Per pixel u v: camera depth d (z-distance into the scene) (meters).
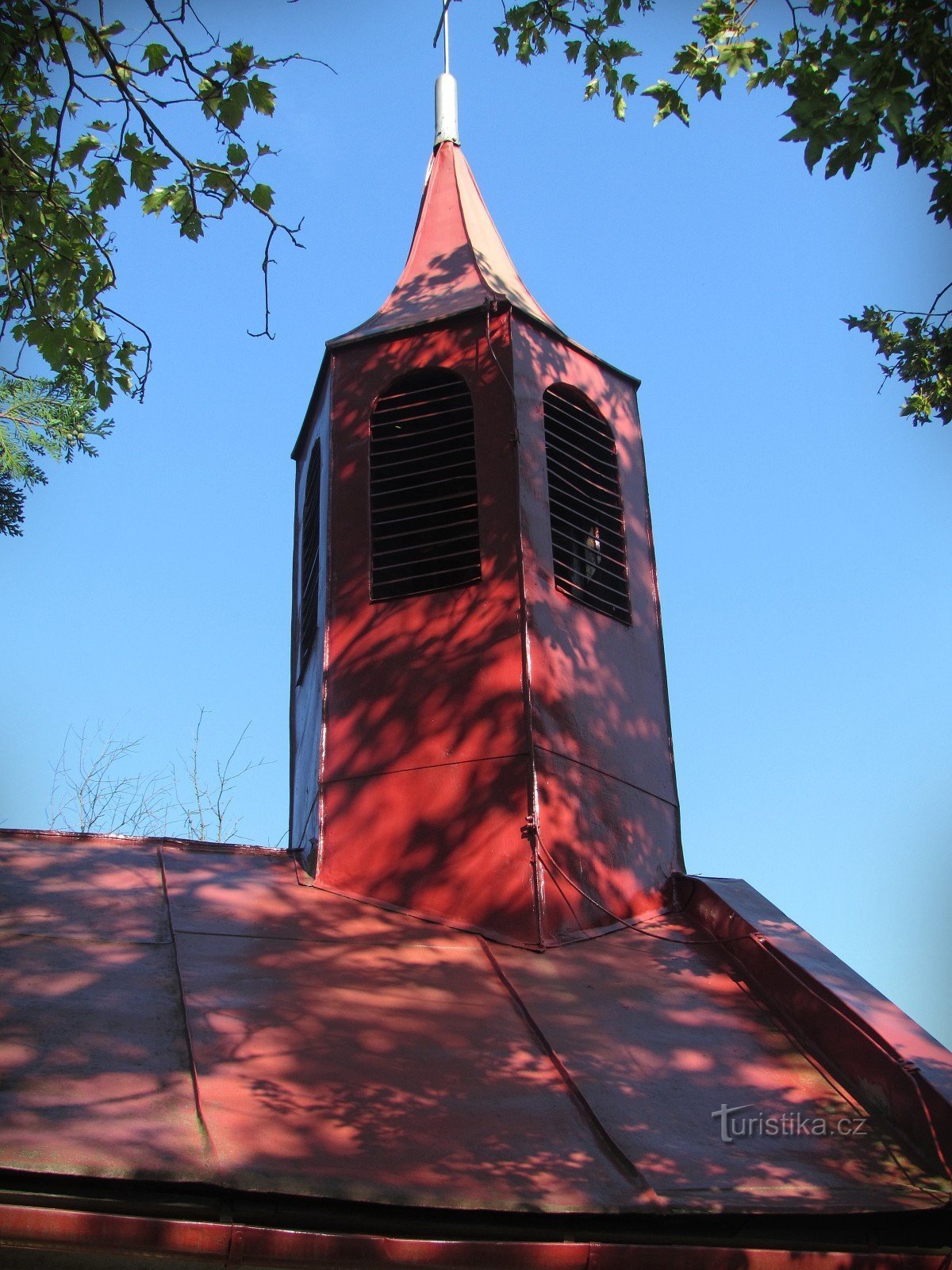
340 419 13.91
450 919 11.35
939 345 11.06
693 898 12.13
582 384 14.30
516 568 12.54
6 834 12.13
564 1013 10.14
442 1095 8.75
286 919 11.14
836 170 9.20
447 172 16.39
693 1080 9.51
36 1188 7.09
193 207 9.66
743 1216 8.04
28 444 16.95
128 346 10.34
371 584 12.97
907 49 9.20
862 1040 9.70
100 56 9.41
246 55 9.25
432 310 14.25
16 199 9.96
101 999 9.25
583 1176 8.12
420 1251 7.39
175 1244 7.06
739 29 9.66
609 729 12.58
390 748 12.19
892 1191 8.52
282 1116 8.09
